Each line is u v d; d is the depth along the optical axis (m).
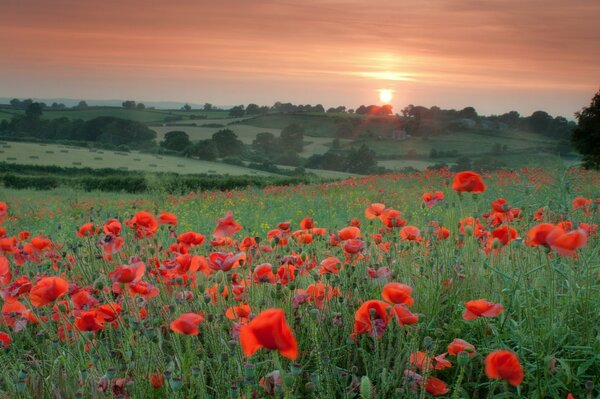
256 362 2.99
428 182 19.61
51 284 2.95
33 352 3.76
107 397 2.71
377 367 2.90
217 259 2.92
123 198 24.30
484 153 99.94
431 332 3.41
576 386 2.91
